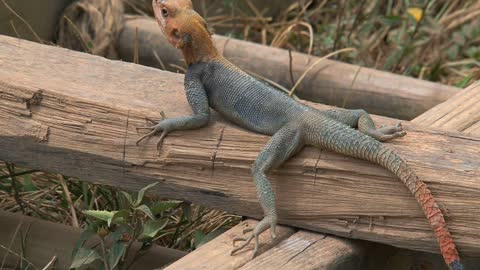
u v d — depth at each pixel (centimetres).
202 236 418
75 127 407
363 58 716
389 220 368
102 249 412
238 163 388
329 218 379
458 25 756
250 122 388
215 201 398
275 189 385
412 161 364
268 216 368
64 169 418
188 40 388
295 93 637
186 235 474
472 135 383
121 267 429
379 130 383
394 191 364
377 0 762
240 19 754
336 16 787
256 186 374
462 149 372
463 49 732
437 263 435
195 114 390
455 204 354
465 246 355
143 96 414
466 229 354
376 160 362
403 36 730
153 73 439
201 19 390
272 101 385
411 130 388
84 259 405
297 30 734
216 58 395
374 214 370
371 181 368
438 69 706
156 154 397
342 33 730
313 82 629
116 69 440
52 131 410
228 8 762
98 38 662
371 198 369
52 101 409
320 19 788
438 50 728
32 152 418
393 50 736
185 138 393
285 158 377
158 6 391
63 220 503
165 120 392
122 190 422
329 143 370
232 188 392
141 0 734
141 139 396
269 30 760
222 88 391
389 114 618
